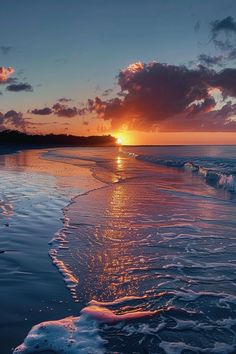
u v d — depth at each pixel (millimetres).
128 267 5562
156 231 7770
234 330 3740
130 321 3910
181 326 3816
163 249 6488
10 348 3365
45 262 5742
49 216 9156
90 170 23641
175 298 4484
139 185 15977
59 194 12867
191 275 5246
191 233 7605
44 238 7117
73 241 6941
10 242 6836
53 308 4168
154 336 3623
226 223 8523
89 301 4367
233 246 6668
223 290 4727
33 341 3473
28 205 10641
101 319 3926
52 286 4805
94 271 5375
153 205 10906
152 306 4273
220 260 5898
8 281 4969
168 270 5441
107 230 7828
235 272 5355
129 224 8398
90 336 3590
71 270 5398
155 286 4844
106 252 6301
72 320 3902
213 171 20125
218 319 3963
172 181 17875
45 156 42656
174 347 3439
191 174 21922
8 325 3775
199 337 3611
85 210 10023
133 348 3416
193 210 10156
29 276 5148
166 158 37188
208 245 6734
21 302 4316
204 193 13609
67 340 3512
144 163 32000
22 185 15188
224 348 3426
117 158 39812
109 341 3520
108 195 12828
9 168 24391
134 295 4570
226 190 14570
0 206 10461
